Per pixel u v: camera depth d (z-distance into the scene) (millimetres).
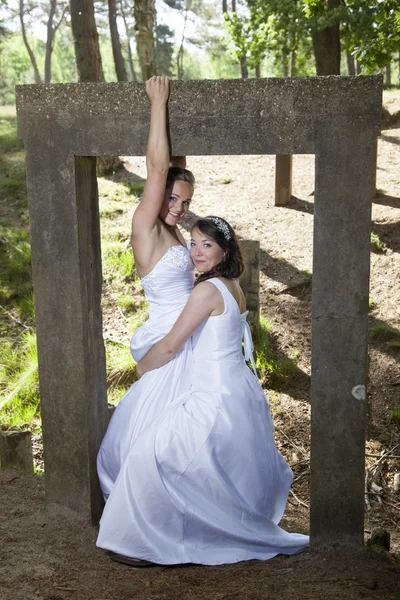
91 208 3363
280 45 14859
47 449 3443
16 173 11836
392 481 5289
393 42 8594
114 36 17906
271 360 6754
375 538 3480
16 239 9203
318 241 2912
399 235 8383
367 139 2791
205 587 2873
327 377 3037
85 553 3174
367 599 2666
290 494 5043
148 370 3260
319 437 3107
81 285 3232
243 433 3152
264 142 2887
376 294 7637
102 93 3008
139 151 3037
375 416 6223
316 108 2807
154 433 3115
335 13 11391
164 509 3090
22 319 7879
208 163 11953
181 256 3193
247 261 6773
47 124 3092
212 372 3154
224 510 3156
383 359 6770
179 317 3105
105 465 3393
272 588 2826
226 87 2875
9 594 2736
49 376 3357
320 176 2855
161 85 2906
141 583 2920
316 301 2973
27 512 3547
